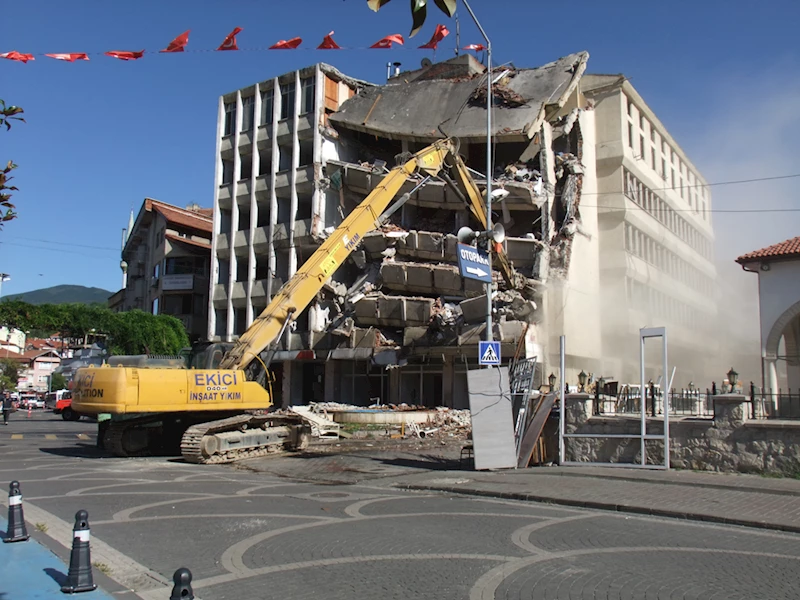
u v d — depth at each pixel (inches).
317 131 1563.7
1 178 198.2
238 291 1672.0
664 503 430.9
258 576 277.0
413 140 1492.4
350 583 267.0
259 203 1694.1
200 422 797.9
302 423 846.5
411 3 136.6
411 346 1315.2
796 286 816.3
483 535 352.5
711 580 269.1
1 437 1074.1
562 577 273.3
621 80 1524.4
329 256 776.3
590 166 1497.3
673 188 1876.2
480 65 1648.6
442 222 1507.1
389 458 747.4
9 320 1654.8
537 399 667.4
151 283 2149.4
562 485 512.1
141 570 286.7
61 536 347.9
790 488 468.8
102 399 696.4
